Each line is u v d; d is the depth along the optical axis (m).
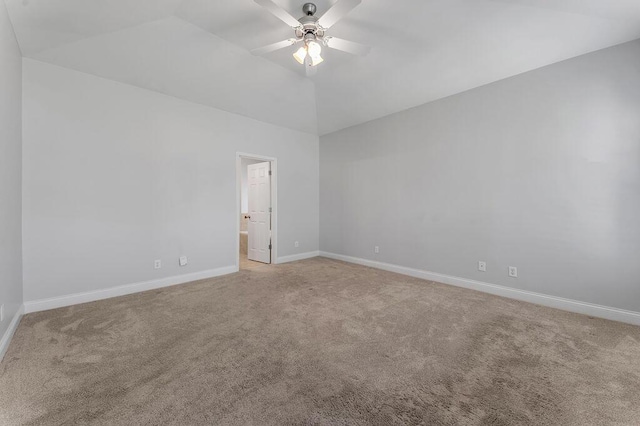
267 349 1.98
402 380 1.64
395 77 3.51
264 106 4.25
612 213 2.52
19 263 2.46
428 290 3.38
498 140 3.21
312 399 1.47
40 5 2.16
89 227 2.97
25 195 2.59
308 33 2.35
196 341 2.09
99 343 2.05
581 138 2.67
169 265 3.59
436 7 2.44
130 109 3.25
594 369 1.75
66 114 2.82
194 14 2.55
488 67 3.04
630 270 2.44
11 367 1.74
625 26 2.30
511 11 2.41
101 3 2.28
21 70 2.55
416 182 4.02
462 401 1.46
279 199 4.99
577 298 2.71
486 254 3.32
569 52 2.65
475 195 3.41
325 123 5.00
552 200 2.84
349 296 3.15
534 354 1.92
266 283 3.67
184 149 3.73
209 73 3.37
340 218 5.19
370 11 2.50
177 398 1.47
